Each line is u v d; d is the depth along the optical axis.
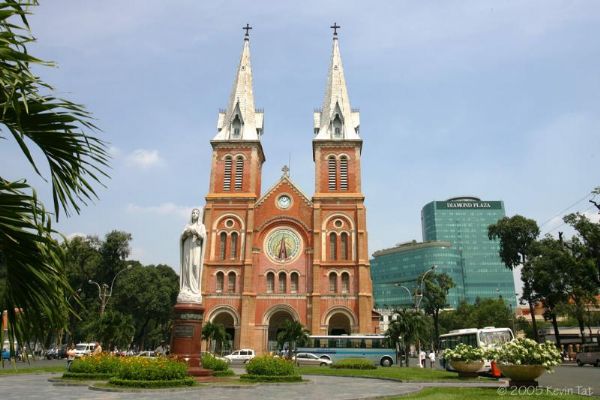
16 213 6.66
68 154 7.41
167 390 18.50
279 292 59.38
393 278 183.00
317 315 57.34
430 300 84.75
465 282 185.12
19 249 6.79
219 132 68.38
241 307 58.03
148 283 74.19
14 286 7.00
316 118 69.38
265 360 25.30
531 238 68.94
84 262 71.81
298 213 62.59
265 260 60.91
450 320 114.69
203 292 59.19
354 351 51.16
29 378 26.02
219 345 55.34
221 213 62.56
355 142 65.00
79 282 71.69
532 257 63.91
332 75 70.31
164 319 82.12
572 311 67.38
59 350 65.44
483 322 100.50
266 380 23.95
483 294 182.62
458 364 27.22
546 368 18.95
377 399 17.27
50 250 7.08
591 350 51.12
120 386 19.19
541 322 103.44
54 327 7.27
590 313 77.69
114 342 51.50
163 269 86.31
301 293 59.06
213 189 63.81
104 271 77.00
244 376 24.03
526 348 18.94
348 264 59.47
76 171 7.55
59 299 7.26
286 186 63.88
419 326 49.81
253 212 62.19
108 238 77.00
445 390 19.72
